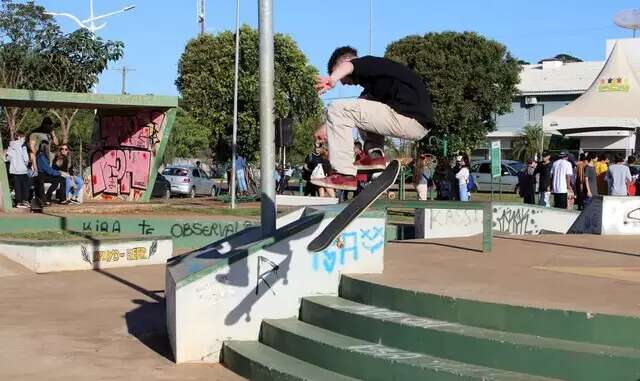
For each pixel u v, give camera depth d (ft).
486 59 131.85
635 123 69.05
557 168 59.16
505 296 19.13
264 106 23.76
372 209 23.95
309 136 139.13
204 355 22.04
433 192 86.43
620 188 58.13
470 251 30.55
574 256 28.99
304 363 19.89
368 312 20.21
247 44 122.93
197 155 156.97
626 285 21.40
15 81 79.51
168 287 24.39
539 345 16.53
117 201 62.85
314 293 22.93
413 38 133.80
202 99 126.52
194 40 129.70
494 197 100.42
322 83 16.33
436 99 129.49
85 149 112.57
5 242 39.29
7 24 79.30
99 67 82.23
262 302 22.47
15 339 24.53
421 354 18.24
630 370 15.60
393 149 49.32
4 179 52.70
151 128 62.13
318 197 66.23
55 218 48.39
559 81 181.16
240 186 86.48
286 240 22.61
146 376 20.66
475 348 17.31
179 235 50.29
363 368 18.25
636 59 160.35
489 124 138.62
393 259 27.48
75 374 20.80
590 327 16.84
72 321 27.32
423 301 19.60
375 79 16.80
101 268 40.29
